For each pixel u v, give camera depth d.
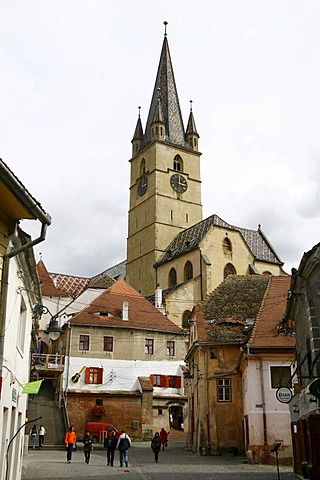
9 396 14.27
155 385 51.81
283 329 30.86
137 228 86.81
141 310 55.41
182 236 80.69
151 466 28.08
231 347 36.62
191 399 40.91
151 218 83.56
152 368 52.25
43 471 25.16
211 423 35.28
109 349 51.28
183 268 73.50
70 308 66.56
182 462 30.36
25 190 11.33
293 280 20.06
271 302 34.38
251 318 38.41
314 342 18.17
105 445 40.59
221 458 32.81
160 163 86.38
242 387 34.94
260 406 30.02
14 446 16.77
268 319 32.94
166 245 82.31
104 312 53.00
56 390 50.91
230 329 37.81
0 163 10.12
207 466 27.94
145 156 89.69
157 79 98.38
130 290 57.41
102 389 49.59
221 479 21.97
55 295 74.75
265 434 29.55
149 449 40.72
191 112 94.69
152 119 93.31
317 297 18.02
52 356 50.25
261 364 30.66
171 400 51.78
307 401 20.03
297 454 23.53
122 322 52.81
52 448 39.78
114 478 22.72
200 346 36.81
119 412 48.75
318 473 18.23
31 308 19.28
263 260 75.62
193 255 71.81
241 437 34.78
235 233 73.94
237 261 72.94
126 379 50.78
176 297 68.00
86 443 29.66
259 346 30.62
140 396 49.69
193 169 89.75
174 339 54.22
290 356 30.52
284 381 30.34
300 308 21.59
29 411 46.94
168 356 53.44
